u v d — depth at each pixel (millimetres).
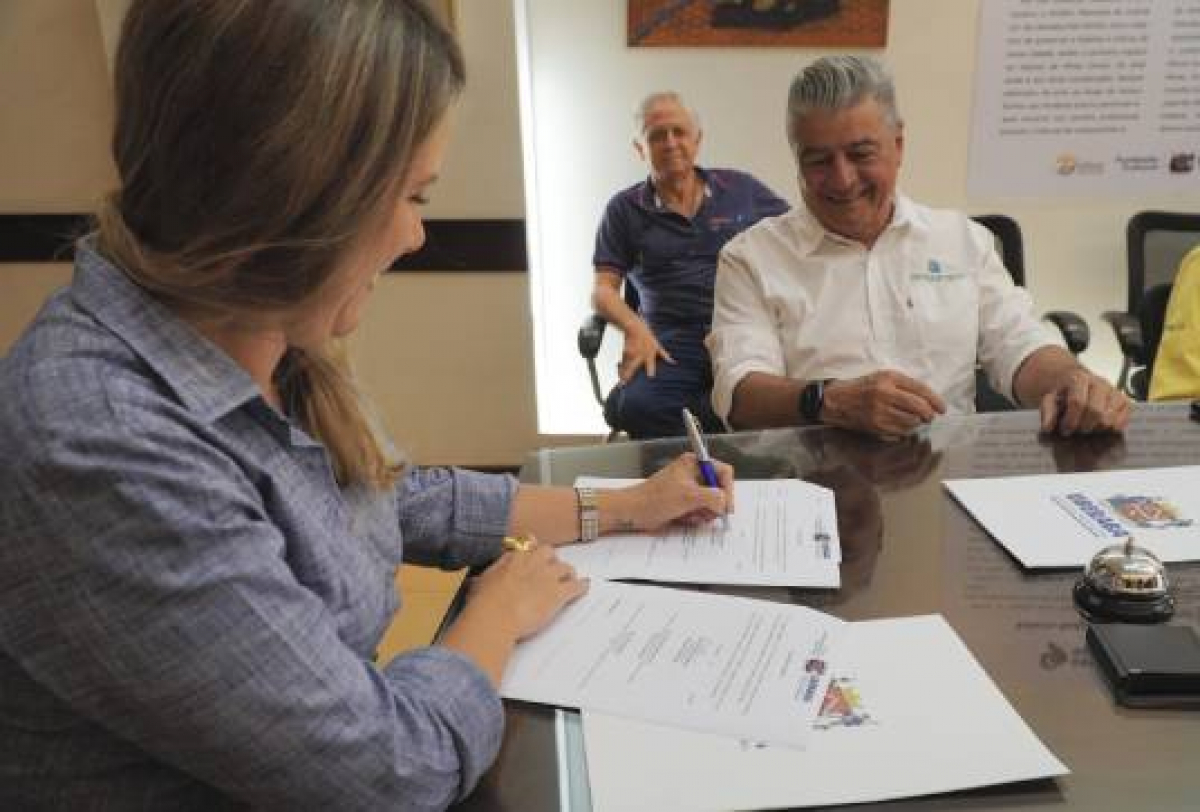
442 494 948
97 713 531
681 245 2684
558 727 654
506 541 932
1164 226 2588
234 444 605
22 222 2838
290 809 548
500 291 2873
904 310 1752
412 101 560
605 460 1182
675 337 2664
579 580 834
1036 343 1676
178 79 524
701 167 2756
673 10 2768
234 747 524
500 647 717
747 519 990
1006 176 2896
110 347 564
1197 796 559
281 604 545
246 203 539
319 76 523
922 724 627
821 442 1225
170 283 566
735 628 762
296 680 536
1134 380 2287
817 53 2797
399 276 2865
